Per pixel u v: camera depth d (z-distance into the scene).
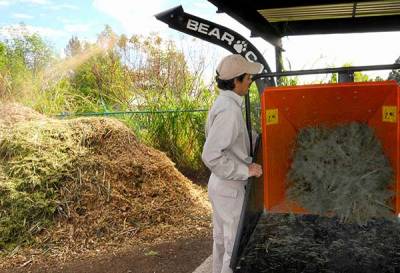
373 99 3.03
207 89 8.80
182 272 4.25
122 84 9.17
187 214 5.81
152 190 6.02
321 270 2.52
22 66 9.30
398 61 3.94
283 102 3.12
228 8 4.06
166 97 8.63
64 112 8.57
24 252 4.91
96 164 5.89
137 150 6.50
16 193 5.37
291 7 4.56
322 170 3.20
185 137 8.20
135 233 5.26
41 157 5.79
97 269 4.44
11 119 6.52
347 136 3.23
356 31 5.48
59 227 5.23
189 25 4.54
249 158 3.22
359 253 2.65
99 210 5.47
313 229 2.93
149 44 9.33
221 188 3.25
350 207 3.04
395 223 2.91
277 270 2.55
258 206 3.06
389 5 4.64
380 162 3.10
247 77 3.22
